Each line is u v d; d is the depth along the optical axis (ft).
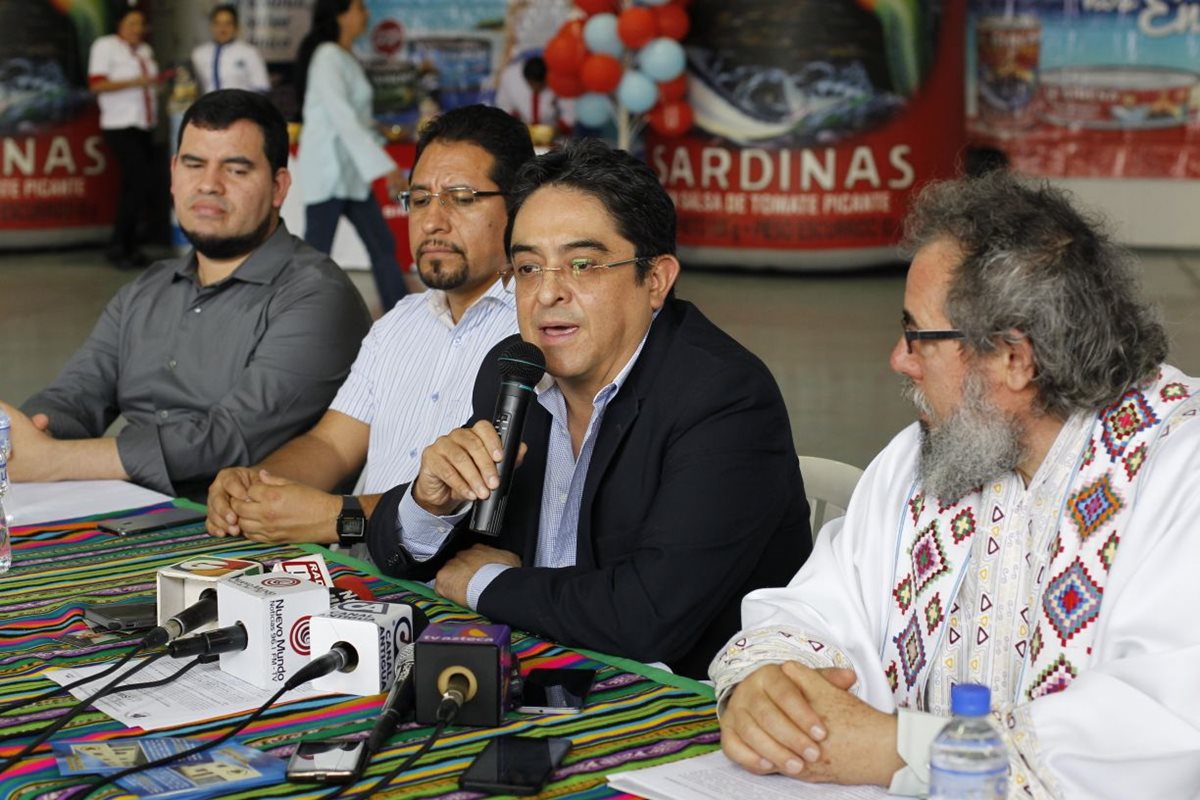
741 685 5.44
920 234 5.64
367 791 4.84
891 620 6.15
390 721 5.33
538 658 6.47
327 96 27.07
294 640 5.86
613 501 7.55
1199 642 4.99
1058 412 5.54
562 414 7.86
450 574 7.42
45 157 42.75
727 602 7.53
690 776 5.06
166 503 9.43
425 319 10.37
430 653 5.44
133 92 38.86
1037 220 5.41
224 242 11.25
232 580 6.09
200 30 41.29
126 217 39.60
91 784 4.85
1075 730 4.91
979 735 4.50
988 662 5.80
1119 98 39.29
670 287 7.79
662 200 7.48
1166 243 39.65
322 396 11.32
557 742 5.27
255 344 11.34
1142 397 5.49
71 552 8.17
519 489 8.00
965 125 37.50
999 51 39.81
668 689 6.00
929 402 5.69
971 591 5.90
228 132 11.14
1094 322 5.33
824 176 35.73
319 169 27.53
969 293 5.39
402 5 36.35
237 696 5.76
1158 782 4.88
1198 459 5.26
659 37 33.88
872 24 35.22
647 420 7.50
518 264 7.45
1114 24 39.04
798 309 31.30
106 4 42.78
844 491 8.82
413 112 36.68
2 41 41.73
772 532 7.43
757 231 36.22
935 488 5.78
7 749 5.21
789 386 23.81
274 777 4.92
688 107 34.99
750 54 35.58
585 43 33.47
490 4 35.94
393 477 10.23
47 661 6.20
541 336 7.43
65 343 27.48
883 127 35.63
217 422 10.91
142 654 6.14
